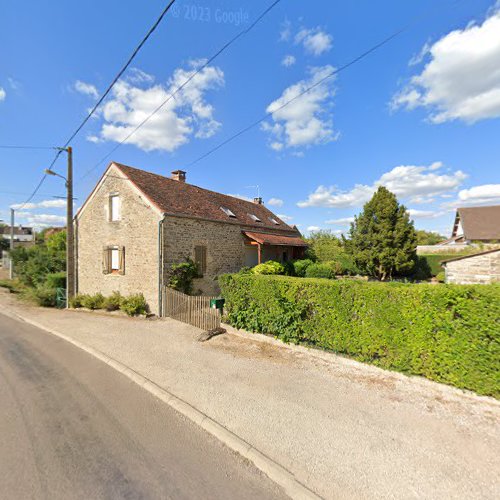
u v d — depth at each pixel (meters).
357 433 3.42
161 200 12.17
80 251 14.69
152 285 11.39
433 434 3.37
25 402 4.30
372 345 5.09
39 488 2.65
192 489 2.67
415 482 2.68
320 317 5.84
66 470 2.89
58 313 11.81
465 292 4.15
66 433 3.53
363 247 19.48
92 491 2.62
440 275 19.08
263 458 3.03
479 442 3.20
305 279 6.25
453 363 4.24
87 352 6.76
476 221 25.67
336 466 2.91
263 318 6.91
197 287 12.77
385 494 2.56
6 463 2.98
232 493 2.63
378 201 18.83
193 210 13.25
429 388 4.45
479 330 4.03
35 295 14.87
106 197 13.39
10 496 2.55
